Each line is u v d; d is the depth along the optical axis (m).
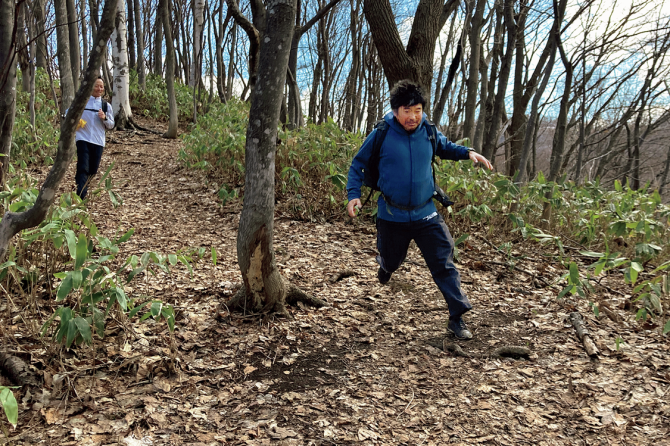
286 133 6.88
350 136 7.00
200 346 2.86
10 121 3.17
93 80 2.15
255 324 3.17
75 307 2.76
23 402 2.20
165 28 11.45
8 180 3.93
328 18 17.52
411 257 4.64
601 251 4.89
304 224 5.54
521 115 12.34
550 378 2.63
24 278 3.25
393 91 2.86
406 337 3.13
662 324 3.21
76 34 8.80
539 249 4.99
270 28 2.87
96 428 2.08
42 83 13.26
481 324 3.34
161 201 6.63
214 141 7.55
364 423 2.24
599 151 16.30
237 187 6.82
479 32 8.94
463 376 2.67
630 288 3.96
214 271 4.11
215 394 2.43
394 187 2.92
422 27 5.85
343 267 4.38
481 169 5.72
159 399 2.34
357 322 3.32
